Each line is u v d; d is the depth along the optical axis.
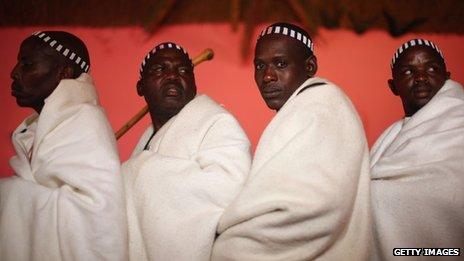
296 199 1.94
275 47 2.32
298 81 2.33
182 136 2.31
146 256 2.15
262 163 2.10
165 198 2.15
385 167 2.26
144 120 3.28
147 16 3.66
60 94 2.33
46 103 2.31
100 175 2.13
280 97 2.32
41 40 2.48
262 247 1.98
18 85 2.44
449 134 2.22
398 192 2.16
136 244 2.16
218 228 2.08
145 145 2.54
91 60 3.57
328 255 1.98
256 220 1.98
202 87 3.53
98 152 2.18
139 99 3.44
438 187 2.12
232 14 3.68
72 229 2.05
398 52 2.50
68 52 2.50
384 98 3.45
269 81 2.31
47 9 3.61
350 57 3.55
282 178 2.00
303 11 3.65
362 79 3.52
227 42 3.63
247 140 2.29
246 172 2.16
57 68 2.47
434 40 3.52
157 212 2.13
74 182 2.10
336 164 2.00
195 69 3.55
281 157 2.04
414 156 2.22
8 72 3.46
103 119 2.32
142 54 3.61
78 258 2.02
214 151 2.20
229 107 3.48
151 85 2.48
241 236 2.02
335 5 3.59
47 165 2.17
